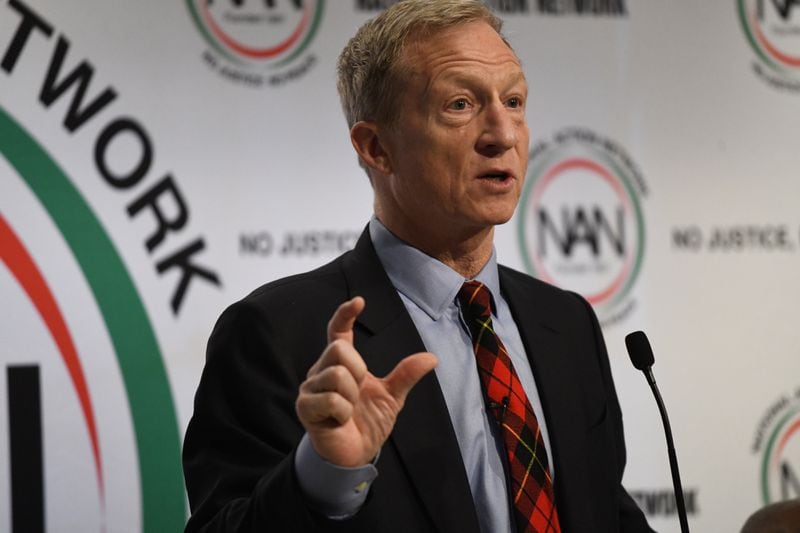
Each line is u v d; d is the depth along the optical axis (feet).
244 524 10.96
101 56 23.95
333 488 10.41
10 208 23.41
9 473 23.13
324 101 25.05
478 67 12.89
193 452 12.97
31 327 23.41
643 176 26.48
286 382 12.55
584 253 26.12
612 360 26.05
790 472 26.63
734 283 26.71
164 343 23.97
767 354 26.71
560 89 26.23
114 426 23.72
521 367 13.66
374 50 13.58
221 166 24.45
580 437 13.46
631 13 26.66
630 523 14.71
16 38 23.56
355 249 14.25
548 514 12.48
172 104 24.27
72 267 23.65
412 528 11.96
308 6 25.04
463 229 13.38
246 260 24.45
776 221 26.96
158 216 24.09
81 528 23.47
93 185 23.79
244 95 24.64
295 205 24.77
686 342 26.40
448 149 12.84
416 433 12.34
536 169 26.00
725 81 26.99
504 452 12.80
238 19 24.68
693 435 26.27
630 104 26.53
